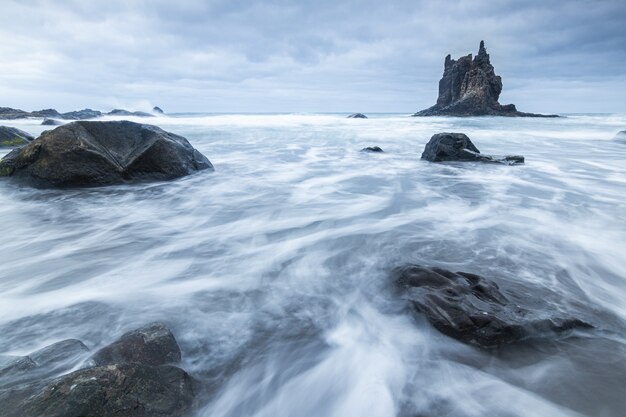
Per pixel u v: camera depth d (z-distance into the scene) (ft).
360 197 33.63
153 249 21.68
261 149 68.80
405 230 24.21
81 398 8.48
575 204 30.63
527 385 10.82
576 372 11.23
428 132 112.88
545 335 12.58
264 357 12.24
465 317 12.91
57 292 16.58
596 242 21.77
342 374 11.62
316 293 16.24
